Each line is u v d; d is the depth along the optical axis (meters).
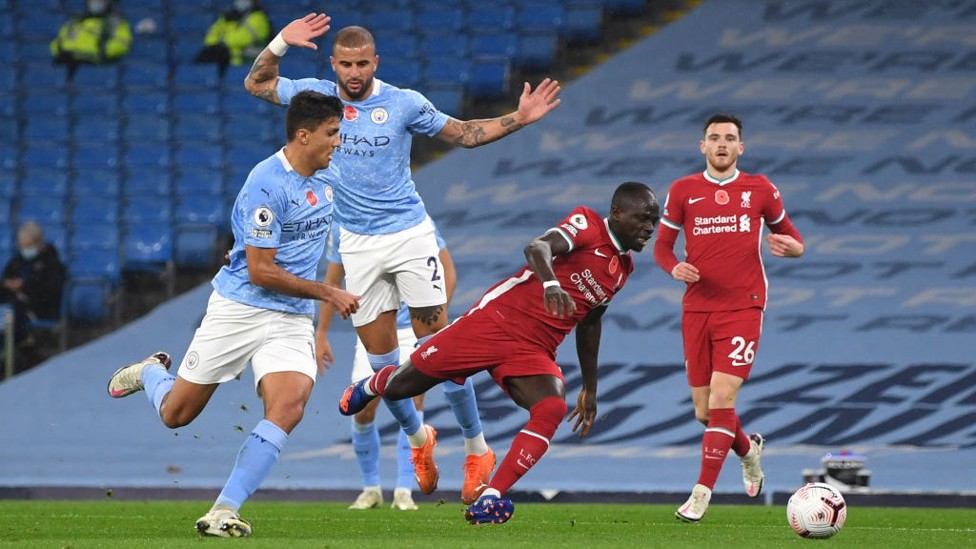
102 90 69.06
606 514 33.03
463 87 67.12
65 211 63.72
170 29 72.81
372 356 29.09
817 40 70.38
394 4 72.25
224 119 67.25
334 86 27.53
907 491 39.91
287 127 21.64
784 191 62.03
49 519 29.16
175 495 44.19
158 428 52.69
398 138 27.38
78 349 57.81
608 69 70.38
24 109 68.81
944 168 62.53
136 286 62.16
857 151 63.81
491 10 71.69
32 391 55.16
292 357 22.19
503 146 67.00
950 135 64.25
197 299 60.69
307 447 49.88
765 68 69.00
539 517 31.19
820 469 45.41
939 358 52.41
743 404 50.31
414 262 27.97
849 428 48.31
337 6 72.12
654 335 55.00
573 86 69.50
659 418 49.94
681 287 57.97
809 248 59.12
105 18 70.81
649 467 46.56
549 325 23.25
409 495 34.38
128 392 24.78
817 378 51.62
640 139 65.81
